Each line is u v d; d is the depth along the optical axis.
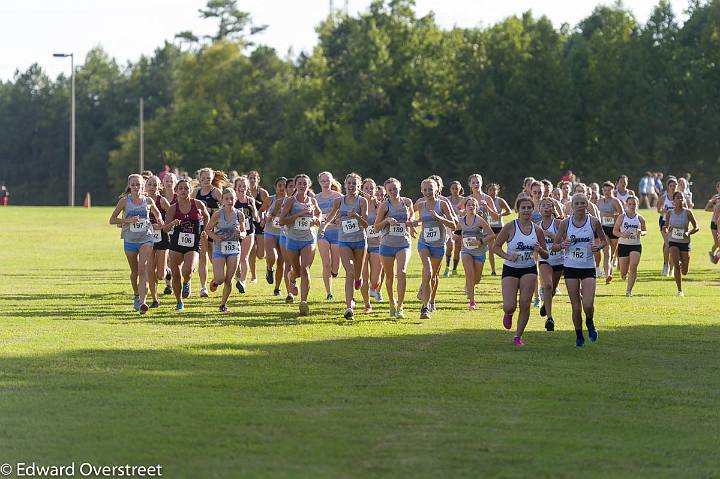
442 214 51.91
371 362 38.38
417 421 28.98
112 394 32.12
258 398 31.75
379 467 24.42
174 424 28.38
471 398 32.16
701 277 75.12
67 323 48.56
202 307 55.16
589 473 24.36
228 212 52.97
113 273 76.94
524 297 42.91
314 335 45.16
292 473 23.88
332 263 58.62
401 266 51.22
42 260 89.25
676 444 27.16
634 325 49.44
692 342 44.19
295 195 52.28
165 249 54.97
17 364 37.22
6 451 25.70
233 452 25.61
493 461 25.12
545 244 43.22
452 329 47.53
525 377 35.75
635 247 62.66
